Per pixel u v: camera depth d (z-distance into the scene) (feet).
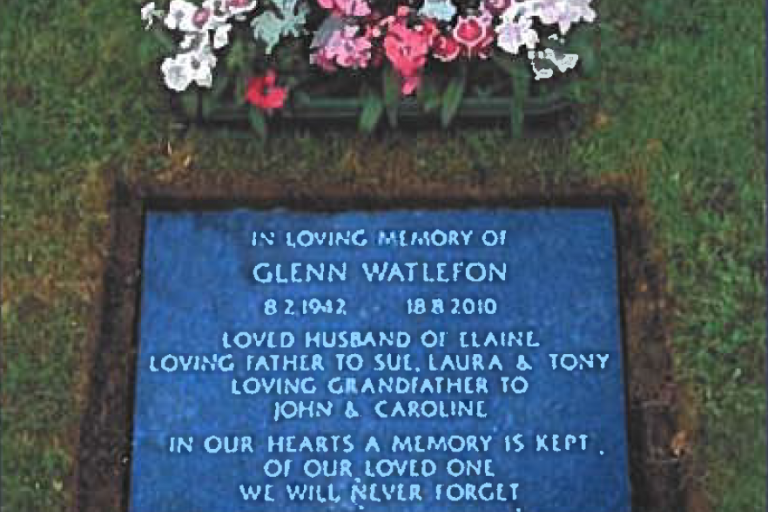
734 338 6.56
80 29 7.06
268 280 6.55
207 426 6.40
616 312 6.50
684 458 6.41
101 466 6.42
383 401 6.40
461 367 6.43
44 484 6.44
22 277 6.68
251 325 6.50
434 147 6.81
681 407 6.46
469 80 6.77
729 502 6.39
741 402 6.49
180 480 6.36
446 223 6.62
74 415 6.49
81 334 6.58
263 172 6.78
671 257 6.65
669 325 6.55
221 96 6.77
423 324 6.48
